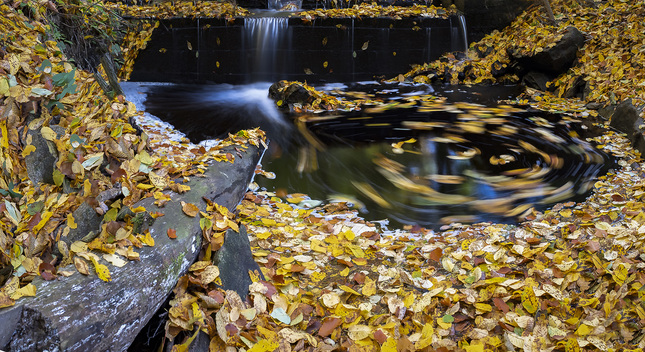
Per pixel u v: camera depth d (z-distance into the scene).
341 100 7.84
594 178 4.89
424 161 5.42
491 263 3.29
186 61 9.27
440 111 7.27
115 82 4.68
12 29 3.90
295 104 7.42
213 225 2.91
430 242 3.68
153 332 2.50
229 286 2.67
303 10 10.48
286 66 9.23
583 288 2.99
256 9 10.52
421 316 2.79
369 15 9.34
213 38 9.16
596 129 6.31
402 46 9.34
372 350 2.56
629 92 6.64
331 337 2.65
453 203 4.43
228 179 3.90
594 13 8.70
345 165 5.27
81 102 3.58
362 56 9.27
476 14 9.58
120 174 3.19
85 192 2.93
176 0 10.35
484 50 9.35
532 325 2.71
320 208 4.31
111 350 2.14
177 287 2.57
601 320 2.72
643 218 3.59
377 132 6.34
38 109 3.20
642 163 5.12
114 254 2.42
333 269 3.29
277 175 4.94
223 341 2.45
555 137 6.09
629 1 8.61
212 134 6.19
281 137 6.09
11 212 2.53
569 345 2.58
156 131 6.07
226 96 8.16
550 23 8.82
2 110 2.97
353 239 3.62
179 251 2.60
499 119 6.84
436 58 9.46
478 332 2.68
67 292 2.11
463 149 5.74
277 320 2.65
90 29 5.84
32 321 1.97
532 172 5.09
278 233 3.64
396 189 4.73
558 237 3.56
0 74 3.18
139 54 9.26
